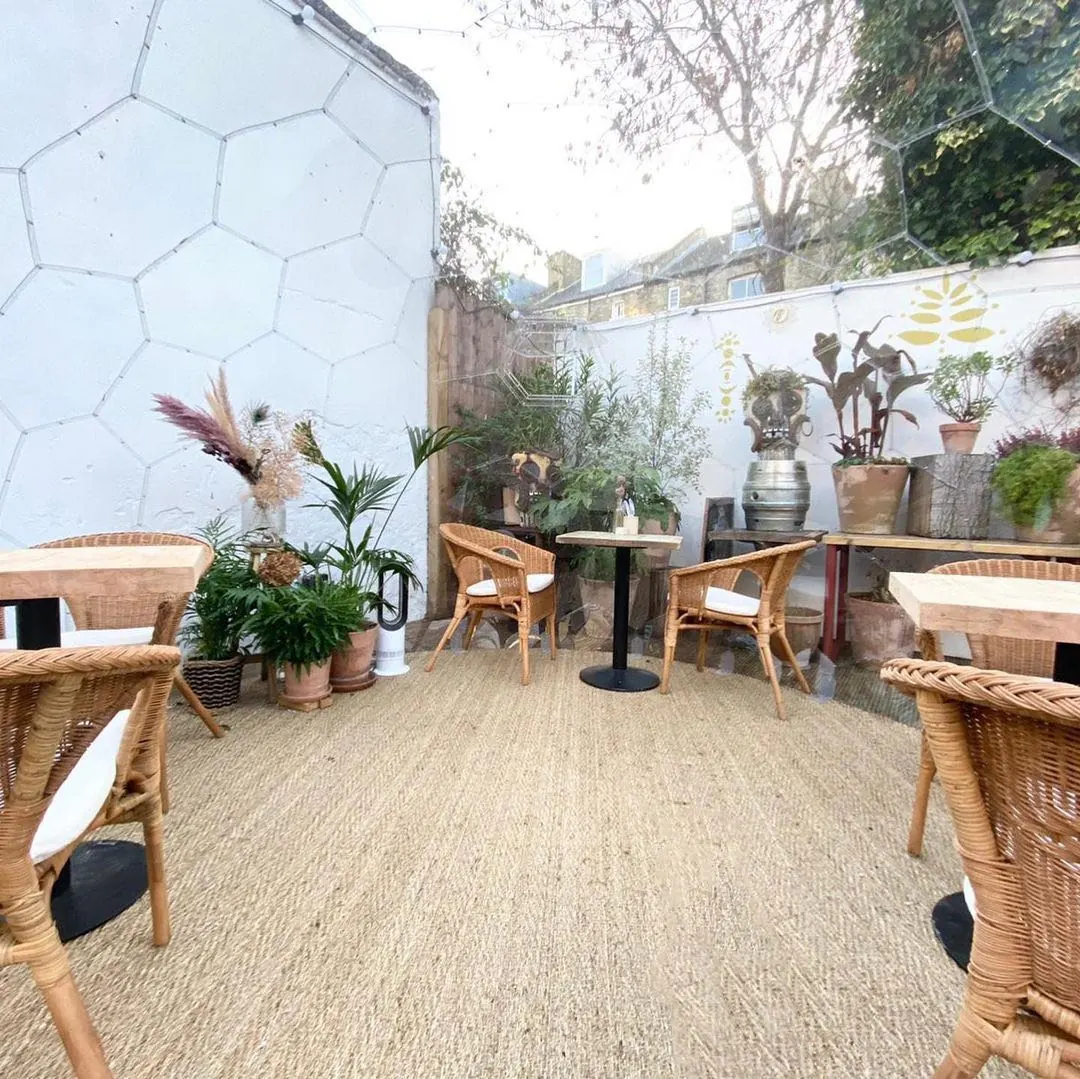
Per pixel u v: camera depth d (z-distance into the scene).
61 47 2.20
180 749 2.07
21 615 1.26
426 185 3.71
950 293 3.13
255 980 1.09
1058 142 2.74
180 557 1.33
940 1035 1.01
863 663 3.01
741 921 1.27
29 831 0.71
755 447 3.36
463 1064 0.94
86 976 1.09
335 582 2.84
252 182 2.83
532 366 4.07
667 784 1.87
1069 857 0.59
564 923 1.25
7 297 2.15
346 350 3.30
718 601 2.66
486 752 2.08
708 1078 0.93
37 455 2.25
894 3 2.86
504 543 3.30
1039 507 2.55
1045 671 1.51
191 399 2.67
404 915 1.27
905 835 1.61
